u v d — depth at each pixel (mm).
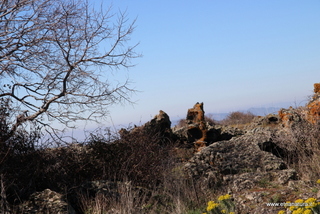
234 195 6637
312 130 9695
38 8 9672
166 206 7117
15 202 6391
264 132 10469
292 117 10938
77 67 9859
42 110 9625
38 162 7066
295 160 9383
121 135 8688
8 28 9695
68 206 6344
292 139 9641
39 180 7199
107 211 6645
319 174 7688
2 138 6777
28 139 7195
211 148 9430
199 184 7984
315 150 9125
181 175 8602
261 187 7062
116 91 10500
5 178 6465
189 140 13562
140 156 8305
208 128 13492
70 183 7520
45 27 9680
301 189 6434
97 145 8227
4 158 6637
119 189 7305
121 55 10484
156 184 8312
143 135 9023
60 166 7559
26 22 9719
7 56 9539
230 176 7938
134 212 6496
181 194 7453
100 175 8078
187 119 13859
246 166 8508
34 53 9648
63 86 9883
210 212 5414
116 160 8266
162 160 8859
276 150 10023
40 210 6113
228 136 13914
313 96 11273
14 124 7223
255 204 6059
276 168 8305
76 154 7969
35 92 10109
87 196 7223
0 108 7133
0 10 9562
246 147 9508
